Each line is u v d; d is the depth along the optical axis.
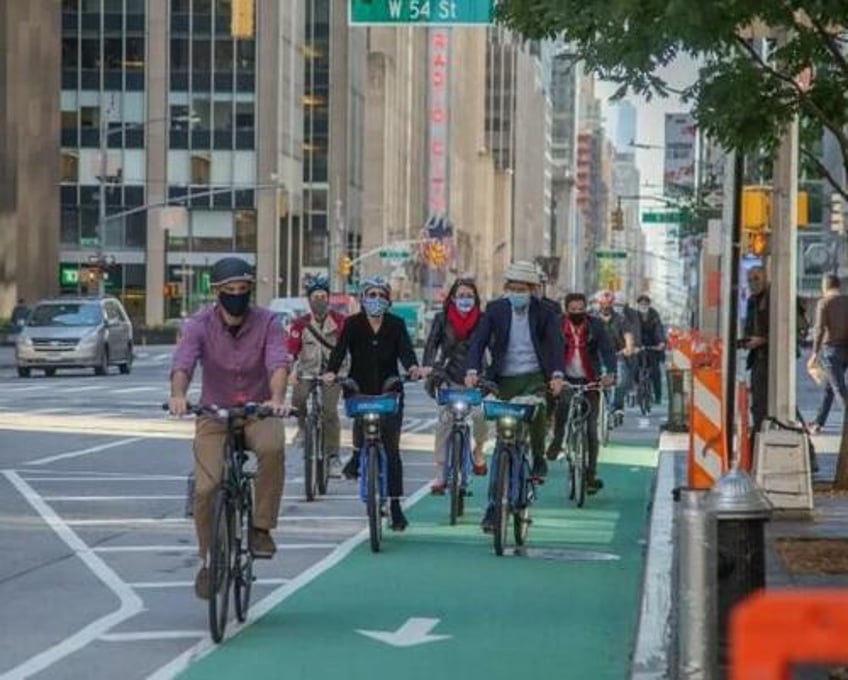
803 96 15.91
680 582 8.61
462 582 14.88
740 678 4.14
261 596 13.95
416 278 173.50
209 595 11.70
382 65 169.38
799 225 30.86
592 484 22.00
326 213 146.62
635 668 10.60
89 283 94.88
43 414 37.56
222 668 10.96
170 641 11.89
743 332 29.66
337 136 147.00
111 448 28.89
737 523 8.60
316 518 19.48
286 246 129.62
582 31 13.52
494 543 16.67
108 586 14.38
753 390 23.62
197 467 11.96
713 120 15.93
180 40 122.00
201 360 12.12
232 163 122.69
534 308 17.28
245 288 11.94
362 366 17.38
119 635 12.09
